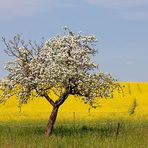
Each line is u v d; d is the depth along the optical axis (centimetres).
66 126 4859
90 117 6519
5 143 3178
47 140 3416
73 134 3919
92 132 4047
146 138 3566
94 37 3941
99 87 3931
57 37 3975
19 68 3941
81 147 3097
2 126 4819
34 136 3722
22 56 3938
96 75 3919
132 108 7094
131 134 3866
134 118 6234
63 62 3909
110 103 8775
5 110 8012
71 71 3731
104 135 3775
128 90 10569
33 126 4856
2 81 3938
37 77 3903
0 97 3972
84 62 3822
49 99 3959
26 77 3862
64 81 3800
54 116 3950
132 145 3164
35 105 8619
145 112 7425
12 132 4125
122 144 3162
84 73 3897
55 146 3125
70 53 3894
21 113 7219
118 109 8162
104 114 7025
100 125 4944
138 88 10731
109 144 3188
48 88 3953
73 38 3909
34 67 3862
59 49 3950
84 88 3881
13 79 3909
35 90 3969
